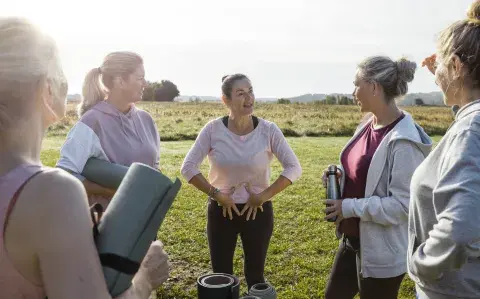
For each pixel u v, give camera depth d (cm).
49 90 105
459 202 145
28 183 94
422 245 172
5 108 98
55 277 91
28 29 103
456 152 152
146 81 317
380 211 257
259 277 364
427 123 2503
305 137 2358
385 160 264
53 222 91
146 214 107
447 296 170
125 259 103
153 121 336
